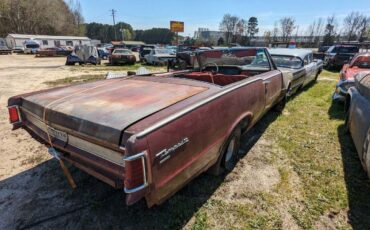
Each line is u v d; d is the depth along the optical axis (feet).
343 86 16.14
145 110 5.92
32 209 7.19
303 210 7.25
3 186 8.25
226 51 13.19
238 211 7.18
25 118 7.93
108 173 5.57
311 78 24.41
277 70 13.32
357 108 9.89
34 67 49.52
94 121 5.48
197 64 14.28
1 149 10.86
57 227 6.56
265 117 15.37
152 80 9.46
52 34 207.62
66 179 8.66
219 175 8.89
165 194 5.48
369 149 7.36
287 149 11.03
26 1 187.01
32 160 9.95
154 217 6.94
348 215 7.04
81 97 7.13
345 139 12.01
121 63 53.72
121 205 7.38
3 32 183.01
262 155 10.49
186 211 7.15
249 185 8.39
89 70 43.70
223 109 7.25
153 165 4.95
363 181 8.57
